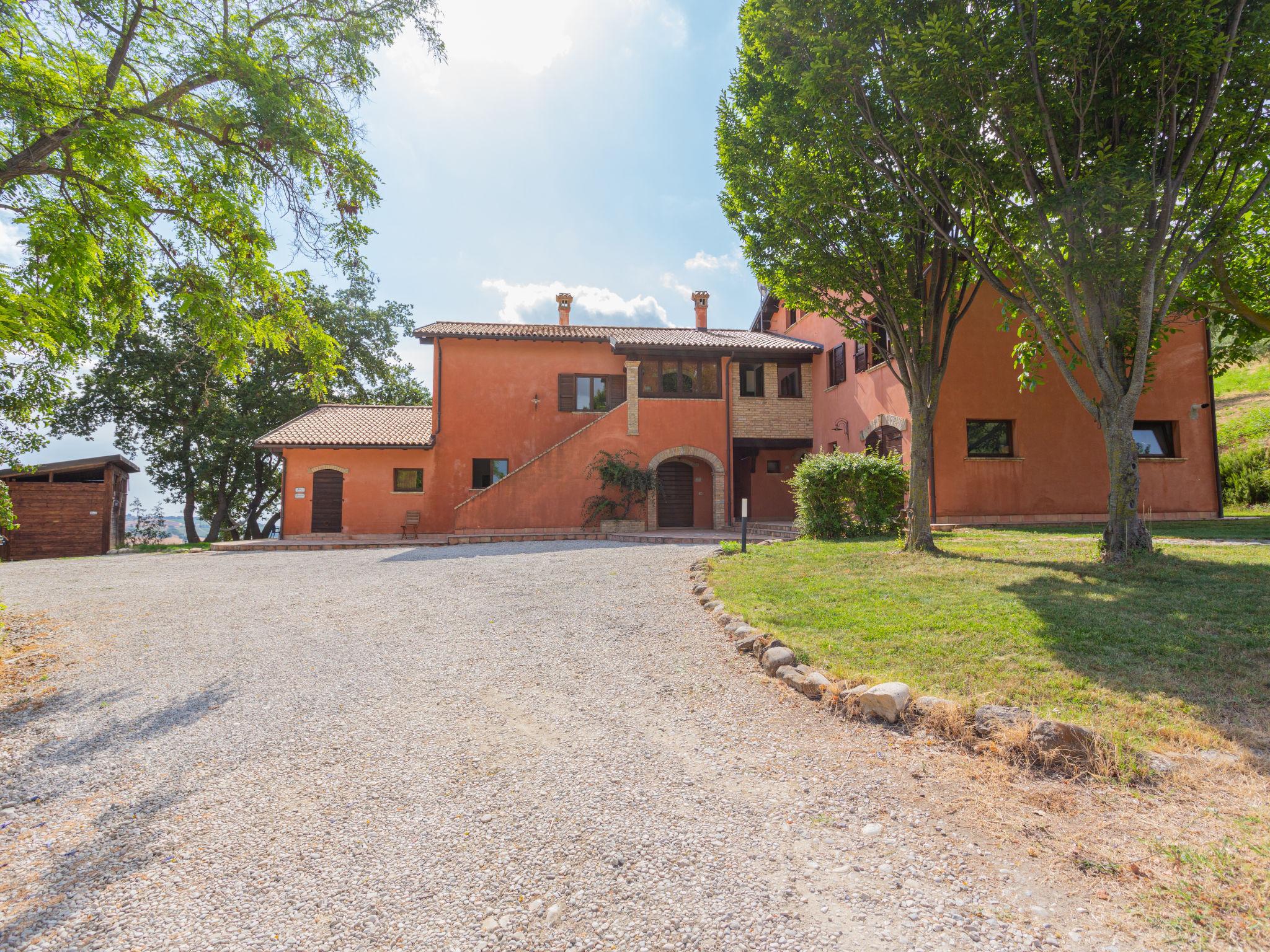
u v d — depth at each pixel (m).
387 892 2.42
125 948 2.13
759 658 5.13
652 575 8.85
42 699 4.75
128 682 5.11
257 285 7.56
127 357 23.06
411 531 18.98
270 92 6.49
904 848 2.61
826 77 7.53
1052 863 2.47
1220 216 7.39
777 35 8.14
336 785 3.35
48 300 5.32
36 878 2.57
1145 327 7.18
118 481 20.77
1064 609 5.59
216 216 6.92
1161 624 5.05
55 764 3.66
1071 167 7.73
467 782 3.35
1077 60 6.68
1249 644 4.52
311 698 4.70
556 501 18.02
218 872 2.58
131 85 6.57
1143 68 6.89
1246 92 6.73
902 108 8.03
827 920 2.18
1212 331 15.29
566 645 5.86
